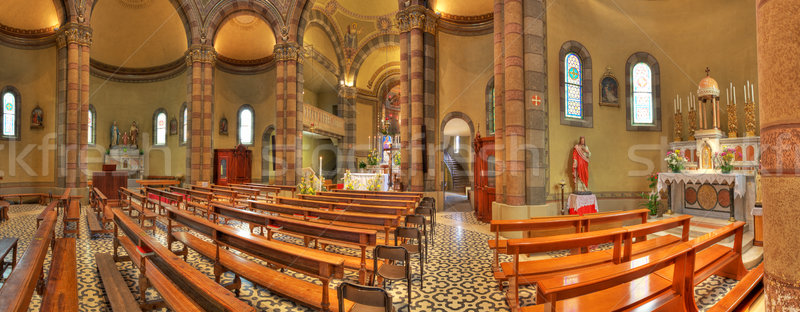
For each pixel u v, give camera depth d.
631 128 10.83
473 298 4.68
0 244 4.94
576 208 9.14
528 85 8.70
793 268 1.11
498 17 9.41
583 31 10.38
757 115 9.38
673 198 9.59
